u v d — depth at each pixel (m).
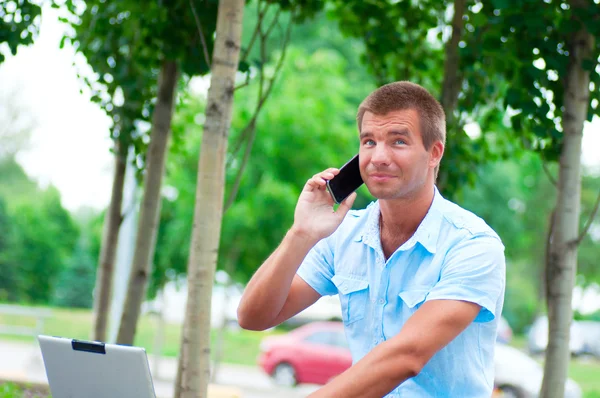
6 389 8.22
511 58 7.46
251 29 28.56
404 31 9.11
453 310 2.74
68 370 3.22
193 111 13.96
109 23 8.27
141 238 7.39
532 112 6.81
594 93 6.70
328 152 16.89
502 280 2.90
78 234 46.94
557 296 6.30
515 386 17.52
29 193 50.31
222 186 5.36
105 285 8.32
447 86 7.77
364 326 3.21
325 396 2.61
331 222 3.11
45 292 45.22
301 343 19.44
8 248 43.66
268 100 17.16
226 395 8.38
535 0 6.43
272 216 16.48
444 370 2.96
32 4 7.45
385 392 2.63
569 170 6.46
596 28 6.37
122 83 8.27
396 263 3.07
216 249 5.32
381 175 2.92
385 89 2.97
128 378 3.09
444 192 7.89
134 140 8.65
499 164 31.78
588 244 45.53
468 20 8.05
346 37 9.16
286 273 3.09
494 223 31.72
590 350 33.47
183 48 7.14
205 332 5.24
